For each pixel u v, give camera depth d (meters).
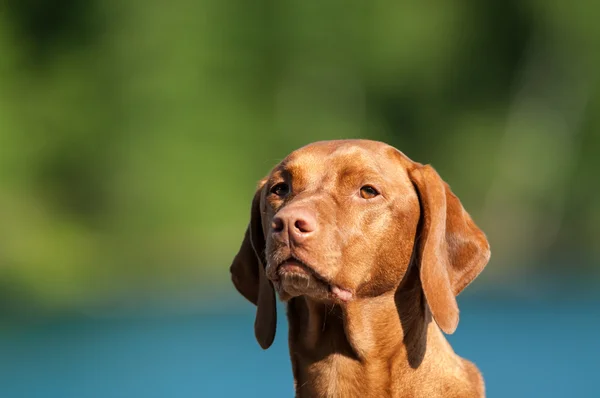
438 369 6.32
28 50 30.77
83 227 29.00
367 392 6.29
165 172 29.53
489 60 34.28
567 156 33.66
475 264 6.41
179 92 30.52
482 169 33.16
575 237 32.75
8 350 18.02
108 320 20.94
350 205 6.20
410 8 33.81
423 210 6.39
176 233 29.16
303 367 6.44
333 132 32.78
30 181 29.05
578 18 33.97
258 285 6.90
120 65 30.62
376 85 33.44
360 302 6.25
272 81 32.50
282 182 6.45
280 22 32.78
